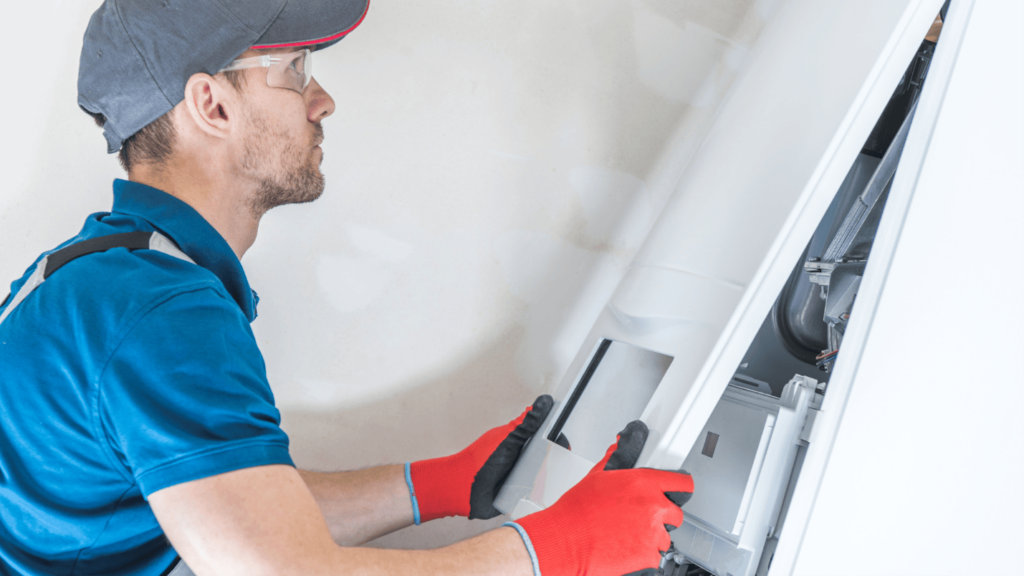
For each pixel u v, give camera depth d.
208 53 0.62
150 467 0.47
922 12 0.80
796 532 0.81
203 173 0.67
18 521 0.53
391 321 1.18
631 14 1.21
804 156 0.83
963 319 0.79
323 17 0.70
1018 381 0.79
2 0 0.97
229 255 0.66
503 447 0.93
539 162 1.21
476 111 1.17
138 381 0.49
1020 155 0.78
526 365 1.26
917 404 0.80
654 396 0.84
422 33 1.12
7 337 0.53
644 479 0.72
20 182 1.02
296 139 0.73
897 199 0.79
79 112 1.02
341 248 1.14
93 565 0.56
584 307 1.28
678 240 0.97
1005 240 0.78
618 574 0.66
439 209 1.18
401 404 1.20
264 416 0.52
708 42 1.25
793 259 0.80
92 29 0.63
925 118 0.78
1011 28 0.77
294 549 0.47
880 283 0.79
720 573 0.87
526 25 1.17
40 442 0.51
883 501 0.81
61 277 0.55
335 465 1.18
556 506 0.70
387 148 1.14
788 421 0.83
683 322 0.86
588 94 1.21
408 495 0.93
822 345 1.23
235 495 0.47
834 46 0.89
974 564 0.81
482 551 0.61
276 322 1.13
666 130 1.27
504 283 1.23
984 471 0.80
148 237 0.60
